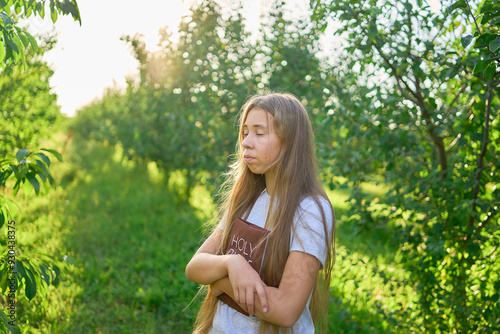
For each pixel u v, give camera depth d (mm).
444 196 2512
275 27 4211
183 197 7133
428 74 2459
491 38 1623
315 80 4102
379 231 3021
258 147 1408
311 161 1483
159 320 3316
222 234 1586
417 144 2762
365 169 3283
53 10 1936
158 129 7055
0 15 1656
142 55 4109
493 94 2148
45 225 5039
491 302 2326
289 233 1343
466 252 2482
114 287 3848
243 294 1276
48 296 3262
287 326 1260
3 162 2010
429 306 2625
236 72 4750
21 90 3494
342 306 3379
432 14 2377
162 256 4660
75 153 11062
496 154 2426
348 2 2393
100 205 6789
